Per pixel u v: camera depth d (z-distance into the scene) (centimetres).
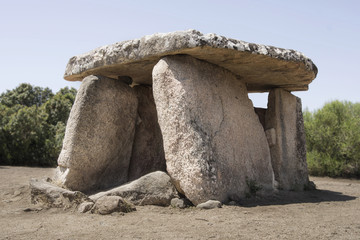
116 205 362
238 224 308
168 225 309
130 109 512
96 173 473
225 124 459
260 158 512
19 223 331
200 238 264
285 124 588
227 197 417
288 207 403
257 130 523
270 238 262
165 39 407
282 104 590
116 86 493
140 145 540
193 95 416
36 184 429
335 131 929
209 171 396
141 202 399
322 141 936
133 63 460
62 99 1327
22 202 441
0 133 1068
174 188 407
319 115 962
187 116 402
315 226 301
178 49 397
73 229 301
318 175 916
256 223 312
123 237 270
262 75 521
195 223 315
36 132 1112
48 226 316
